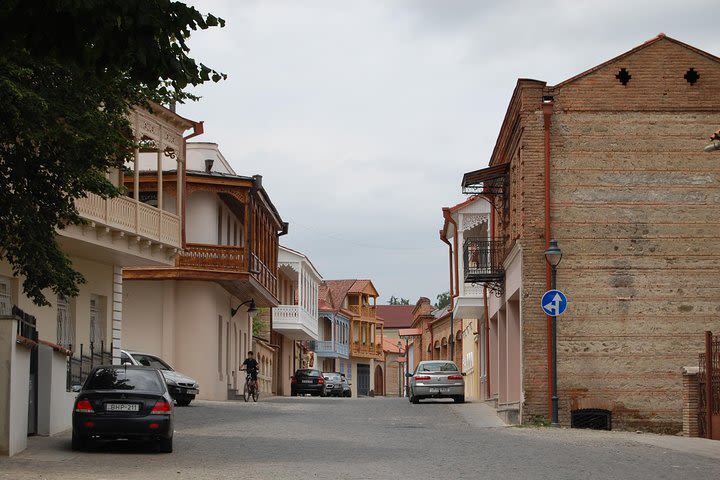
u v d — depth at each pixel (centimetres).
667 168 2781
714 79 2792
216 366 4353
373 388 11044
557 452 1862
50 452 1811
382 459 1762
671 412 2720
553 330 2583
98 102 1855
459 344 6462
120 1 1030
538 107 2798
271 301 5253
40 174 1816
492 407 3797
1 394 1712
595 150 2788
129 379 1884
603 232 2767
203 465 1661
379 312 15625
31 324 1958
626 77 2803
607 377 2736
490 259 3422
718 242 2761
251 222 4366
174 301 4288
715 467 1608
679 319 2742
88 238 2736
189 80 1123
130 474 1519
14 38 1065
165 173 4169
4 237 1845
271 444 2073
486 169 3250
